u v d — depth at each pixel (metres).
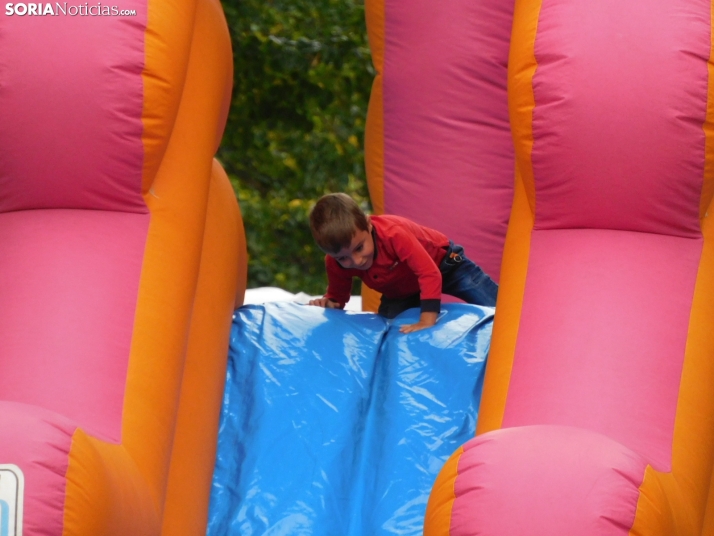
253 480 12.71
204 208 12.98
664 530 9.23
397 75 18.88
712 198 12.27
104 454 9.54
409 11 18.75
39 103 11.23
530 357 11.41
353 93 37.28
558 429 9.79
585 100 11.59
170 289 11.73
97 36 11.34
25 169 11.42
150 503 10.30
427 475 12.59
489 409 11.38
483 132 18.58
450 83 18.56
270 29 34.19
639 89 11.52
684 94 11.52
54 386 10.48
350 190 41.72
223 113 14.59
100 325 10.98
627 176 11.65
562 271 11.87
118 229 11.70
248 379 13.99
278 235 40.00
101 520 8.64
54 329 10.84
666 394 10.94
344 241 14.22
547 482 9.16
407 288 15.45
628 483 9.22
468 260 16.02
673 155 11.54
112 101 11.33
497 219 18.45
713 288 11.85
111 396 10.63
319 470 12.76
